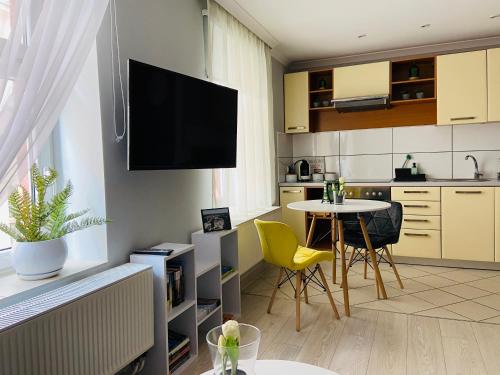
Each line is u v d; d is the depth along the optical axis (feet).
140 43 7.47
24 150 4.49
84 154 6.64
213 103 8.87
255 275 12.98
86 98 6.55
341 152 16.47
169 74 7.44
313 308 10.00
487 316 9.20
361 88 14.98
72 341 4.97
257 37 12.92
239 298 9.66
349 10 11.18
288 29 12.63
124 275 5.98
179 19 8.76
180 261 7.77
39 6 4.45
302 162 16.38
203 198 9.78
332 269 12.48
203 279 8.80
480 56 13.28
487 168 14.34
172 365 7.13
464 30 13.14
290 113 16.22
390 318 9.22
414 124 15.33
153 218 7.86
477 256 12.82
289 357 7.55
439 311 9.57
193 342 7.74
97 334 5.37
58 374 4.77
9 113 4.22
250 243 11.18
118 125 6.92
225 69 10.18
